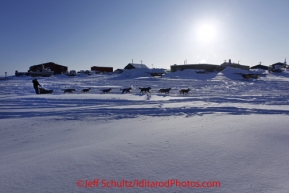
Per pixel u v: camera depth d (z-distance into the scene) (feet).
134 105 38.01
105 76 217.97
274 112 28.91
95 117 26.61
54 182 9.17
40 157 12.23
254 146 13.73
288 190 8.47
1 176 9.78
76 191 8.45
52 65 262.06
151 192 8.41
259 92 73.26
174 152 12.65
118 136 16.93
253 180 9.32
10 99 47.96
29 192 8.41
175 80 148.36
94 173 10.00
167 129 18.65
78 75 228.43
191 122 21.88
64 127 21.58
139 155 12.20
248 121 21.84
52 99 48.03
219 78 171.42
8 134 19.27
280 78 183.73
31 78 177.27
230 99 46.39
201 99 47.39
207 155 12.19
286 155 12.21
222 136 15.97
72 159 11.66
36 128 21.45
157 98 50.75
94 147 13.70
